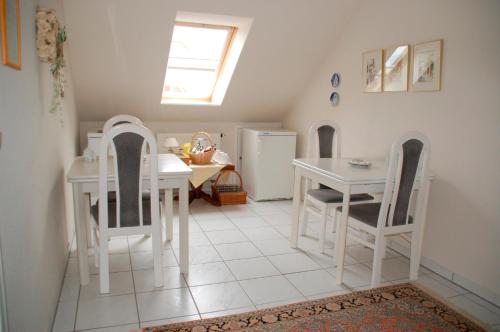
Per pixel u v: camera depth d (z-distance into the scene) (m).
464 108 2.54
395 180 2.42
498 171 2.33
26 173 1.57
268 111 4.95
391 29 3.17
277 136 4.58
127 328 2.06
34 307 1.63
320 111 4.30
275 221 3.92
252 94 4.55
